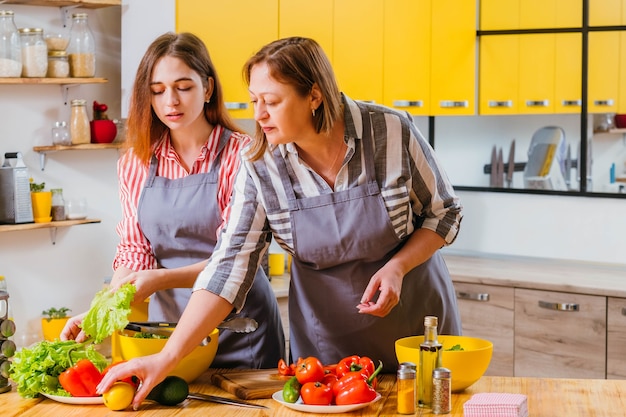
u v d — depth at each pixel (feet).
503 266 15.46
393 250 8.25
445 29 15.16
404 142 7.94
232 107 14.08
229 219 8.05
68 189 13.88
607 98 15.44
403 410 6.98
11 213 12.70
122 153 9.50
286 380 7.81
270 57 7.35
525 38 15.70
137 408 7.21
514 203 16.46
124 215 9.39
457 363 7.37
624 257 15.56
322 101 7.48
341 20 14.71
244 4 14.06
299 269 8.45
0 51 12.57
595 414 6.99
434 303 8.64
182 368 7.79
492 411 6.74
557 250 16.12
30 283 13.53
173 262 9.29
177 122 8.80
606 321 13.46
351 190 7.89
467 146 16.83
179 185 9.09
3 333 7.78
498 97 15.89
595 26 15.35
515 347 14.21
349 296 8.28
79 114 13.44
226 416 7.00
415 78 15.15
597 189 15.75
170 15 13.75
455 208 8.27
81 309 14.11
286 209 7.96
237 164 9.01
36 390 7.40
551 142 16.06
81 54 13.34
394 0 14.97
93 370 7.37
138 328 8.15
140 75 8.87
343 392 7.07
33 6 13.33
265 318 9.27
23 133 13.35
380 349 8.46
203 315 7.53
